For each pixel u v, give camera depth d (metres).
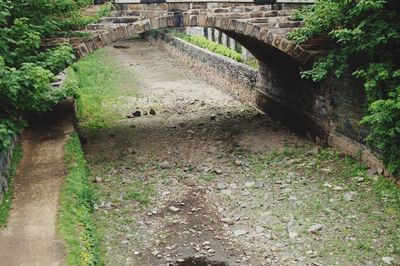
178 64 28.05
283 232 9.53
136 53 32.22
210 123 16.97
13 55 10.65
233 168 12.84
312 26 12.34
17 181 9.65
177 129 16.36
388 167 10.80
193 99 20.47
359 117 12.05
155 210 10.70
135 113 18.06
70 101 15.51
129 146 14.78
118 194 11.48
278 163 12.93
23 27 10.92
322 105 13.84
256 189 11.48
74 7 12.63
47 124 13.23
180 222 10.19
